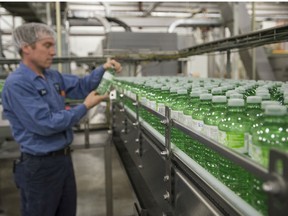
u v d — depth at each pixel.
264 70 4.01
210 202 0.73
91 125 4.09
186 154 0.97
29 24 1.64
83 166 3.97
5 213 2.79
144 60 3.35
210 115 0.89
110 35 3.70
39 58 1.68
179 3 4.73
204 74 6.23
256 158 0.62
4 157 2.82
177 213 0.95
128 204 2.94
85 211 2.89
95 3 4.77
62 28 4.16
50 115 1.61
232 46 2.04
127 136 1.99
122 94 2.19
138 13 4.96
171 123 0.97
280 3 4.88
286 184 0.41
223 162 0.82
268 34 1.61
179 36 4.46
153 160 1.24
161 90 1.38
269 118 0.64
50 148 1.70
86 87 2.10
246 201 0.65
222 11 4.37
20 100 1.56
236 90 1.09
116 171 3.70
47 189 1.74
